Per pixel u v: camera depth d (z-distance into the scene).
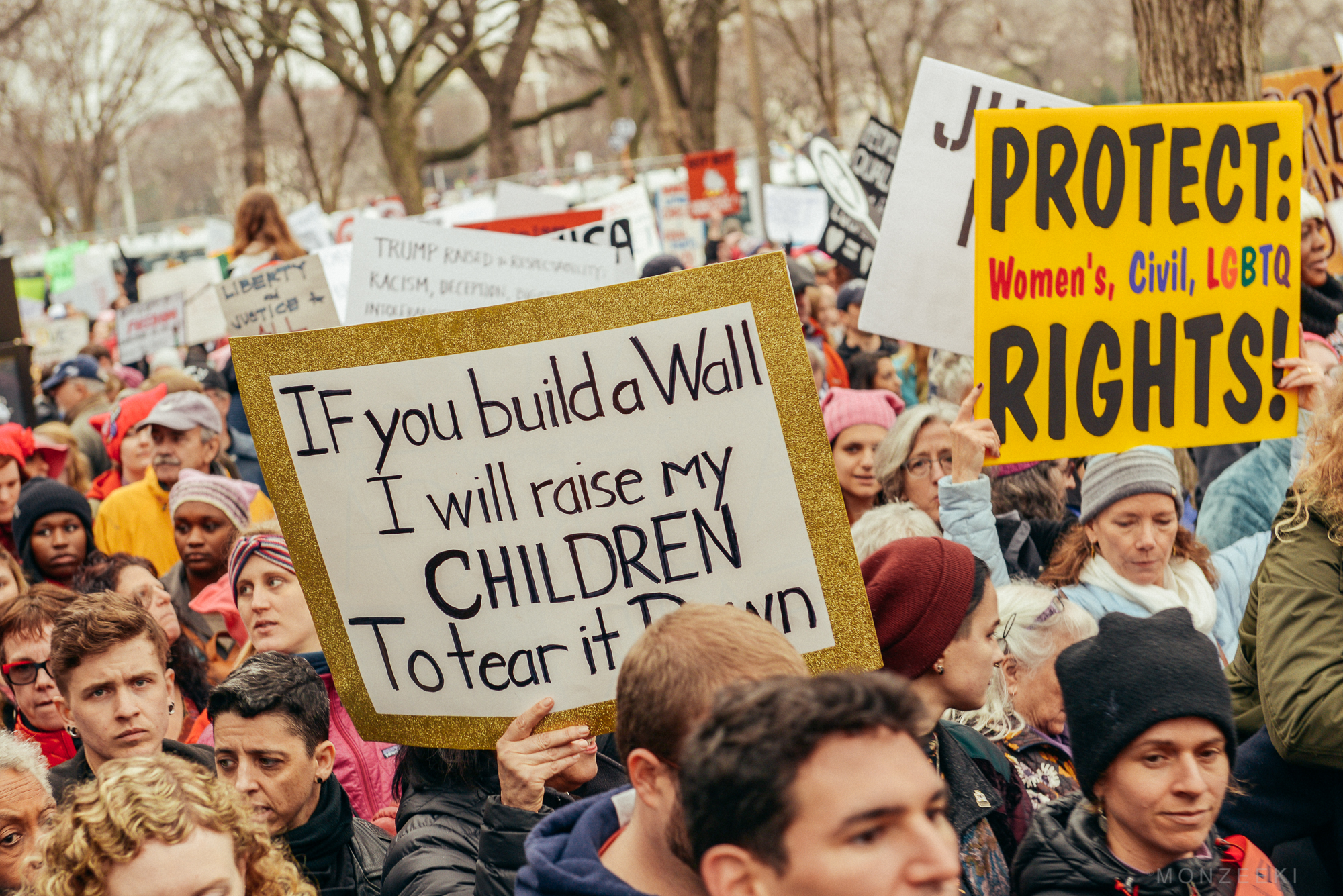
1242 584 3.96
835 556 2.45
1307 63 34.34
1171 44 5.72
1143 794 2.12
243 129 35.12
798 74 41.28
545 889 1.76
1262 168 3.49
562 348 2.48
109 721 3.07
